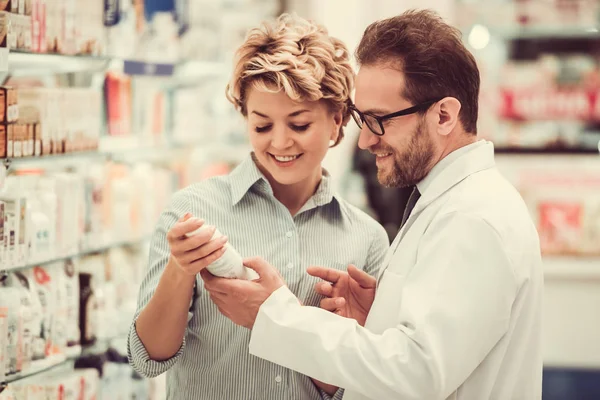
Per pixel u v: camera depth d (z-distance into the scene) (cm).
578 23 587
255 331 202
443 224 200
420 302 194
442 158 213
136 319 215
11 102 271
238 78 218
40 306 293
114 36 354
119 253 379
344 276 224
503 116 598
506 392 204
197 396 229
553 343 575
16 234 277
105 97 378
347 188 604
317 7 632
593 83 595
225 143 527
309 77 208
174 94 464
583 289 572
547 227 577
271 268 207
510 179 589
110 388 350
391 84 204
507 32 598
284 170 221
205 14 471
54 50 304
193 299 227
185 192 234
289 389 226
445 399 202
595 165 593
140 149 411
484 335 192
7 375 269
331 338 197
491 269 192
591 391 560
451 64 206
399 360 190
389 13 630
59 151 311
